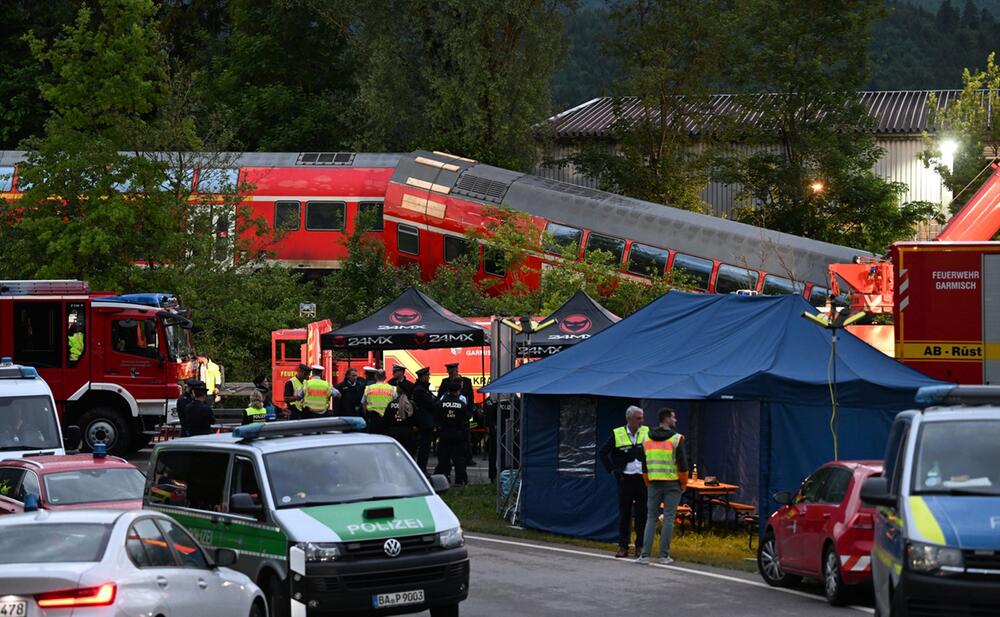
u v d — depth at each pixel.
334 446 24.69
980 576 17.95
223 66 117.88
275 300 79.25
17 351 57.44
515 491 40.91
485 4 92.31
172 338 58.91
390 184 82.62
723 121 94.62
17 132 117.56
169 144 79.12
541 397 39.50
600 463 37.91
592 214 76.31
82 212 76.62
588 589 28.34
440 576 22.91
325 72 115.69
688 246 73.31
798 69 89.12
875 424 34.22
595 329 51.28
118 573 16.78
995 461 19.80
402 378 46.53
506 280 77.88
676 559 33.50
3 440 37.59
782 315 37.94
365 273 77.94
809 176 90.00
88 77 76.75
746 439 39.88
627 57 98.00
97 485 30.86
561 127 106.88
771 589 28.59
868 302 51.41
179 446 25.62
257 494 23.56
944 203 101.00
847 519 25.73
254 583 21.98
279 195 85.38
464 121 94.12
